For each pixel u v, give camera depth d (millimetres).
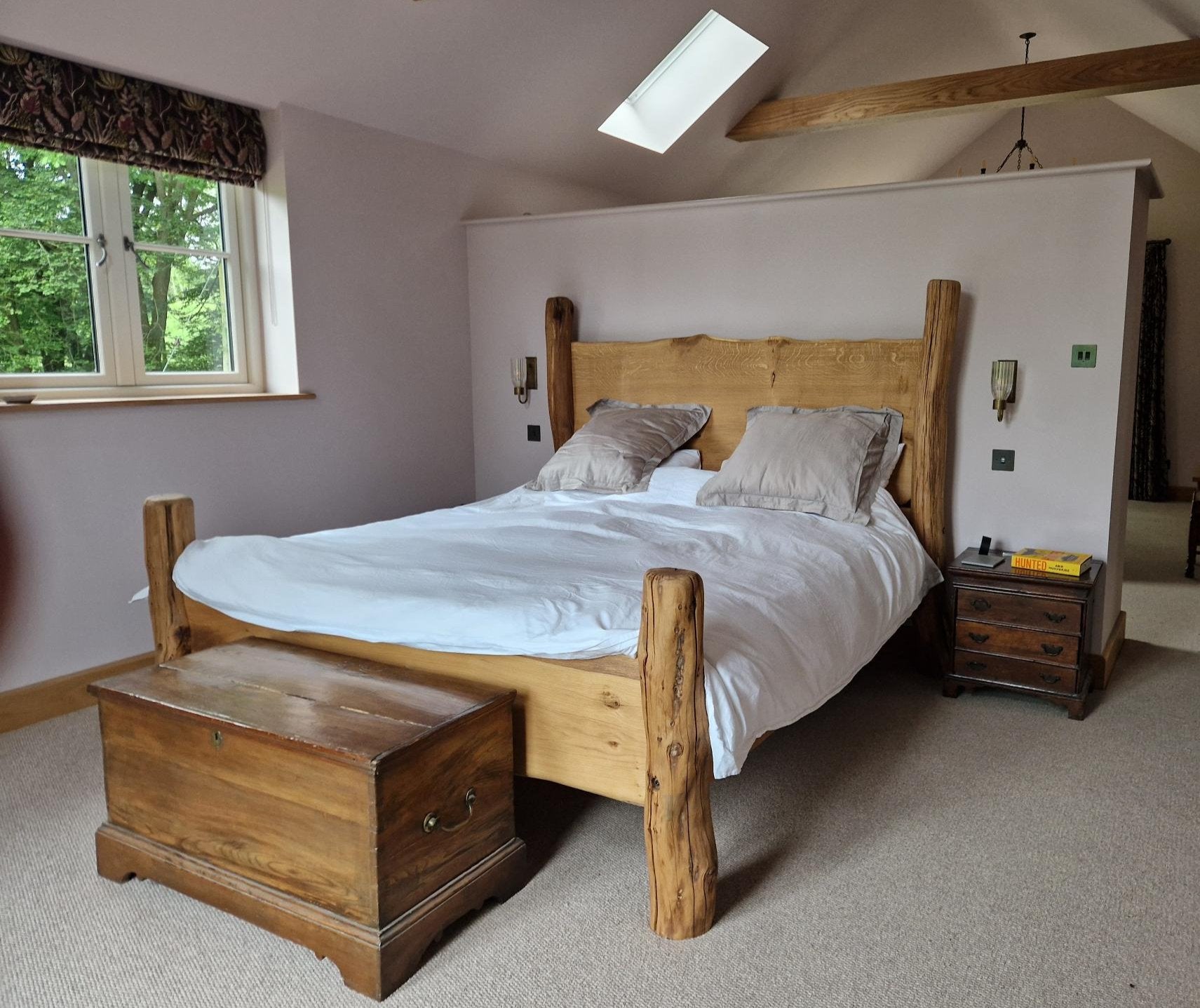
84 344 3350
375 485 4270
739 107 5297
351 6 3303
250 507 3719
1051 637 3182
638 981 1811
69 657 3199
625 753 1979
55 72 2980
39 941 1950
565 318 4332
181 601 2703
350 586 2348
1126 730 3090
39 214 3178
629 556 2703
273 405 3764
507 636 2037
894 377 3615
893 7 5133
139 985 1812
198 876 2018
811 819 2471
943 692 3416
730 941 1938
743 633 2145
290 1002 1765
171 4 2980
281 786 1850
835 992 1775
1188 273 7910
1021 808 2527
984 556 3463
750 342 3920
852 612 2664
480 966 1862
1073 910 2043
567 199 5242
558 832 2410
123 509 3299
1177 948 1902
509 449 4730
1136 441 8141
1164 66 4648
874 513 3402
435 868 1889
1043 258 3373
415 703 1972
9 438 2967
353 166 3977
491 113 4293
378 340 4199
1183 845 2324
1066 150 8305
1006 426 3521
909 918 2016
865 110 5203
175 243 3590
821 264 3812
